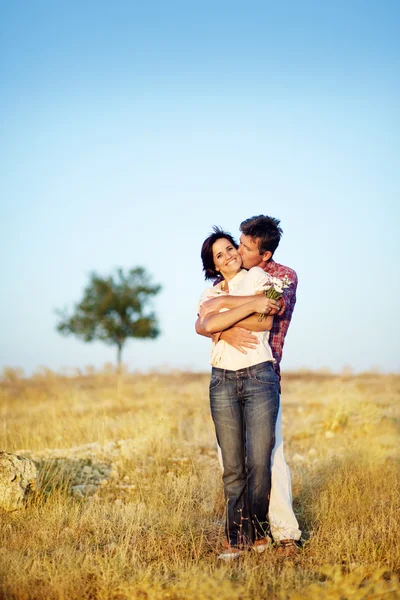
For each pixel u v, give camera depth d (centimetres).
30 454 741
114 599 405
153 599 392
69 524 534
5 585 410
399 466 705
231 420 485
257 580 415
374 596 374
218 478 655
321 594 378
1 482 557
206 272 521
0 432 913
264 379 477
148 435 827
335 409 1048
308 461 763
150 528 529
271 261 529
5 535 504
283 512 486
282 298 480
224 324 475
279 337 509
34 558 445
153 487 632
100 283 3209
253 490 475
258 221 512
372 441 847
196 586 391
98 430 909
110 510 569
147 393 1511
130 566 445
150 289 3256
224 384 486
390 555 462
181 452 784
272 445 476
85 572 432
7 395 1689
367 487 628
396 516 537
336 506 569
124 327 3188
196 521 555
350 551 475
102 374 2158
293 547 477
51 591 406
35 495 576
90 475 681
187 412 1158
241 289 492
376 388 1608
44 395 1633
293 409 1204
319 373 2153
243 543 477
